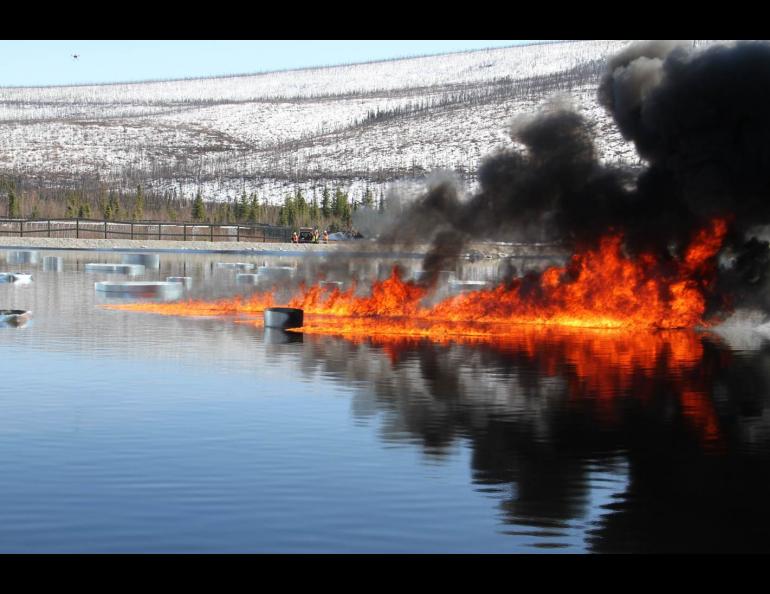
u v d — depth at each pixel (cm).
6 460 1970
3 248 11719
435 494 1786
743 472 1962
